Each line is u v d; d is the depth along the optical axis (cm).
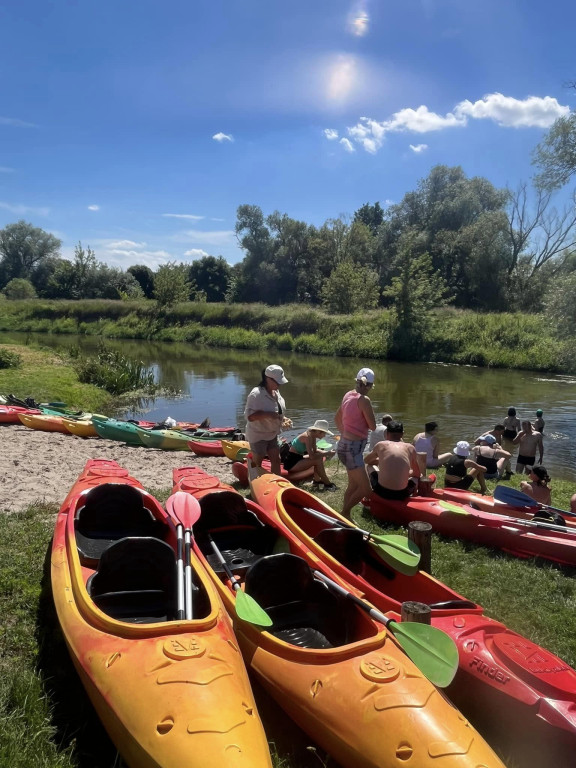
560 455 1428
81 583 365
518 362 3216
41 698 333
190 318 5147
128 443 1252
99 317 5619
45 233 10019
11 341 4081
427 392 2377
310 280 6775
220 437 1264
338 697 296
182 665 291
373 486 732
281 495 556
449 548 607
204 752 247
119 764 295
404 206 6900
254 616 344
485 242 5228
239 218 7175
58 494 739
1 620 412
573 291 2328
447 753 259
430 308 4044
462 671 345
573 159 2402
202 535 516
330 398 2194
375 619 358
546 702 304
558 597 504
